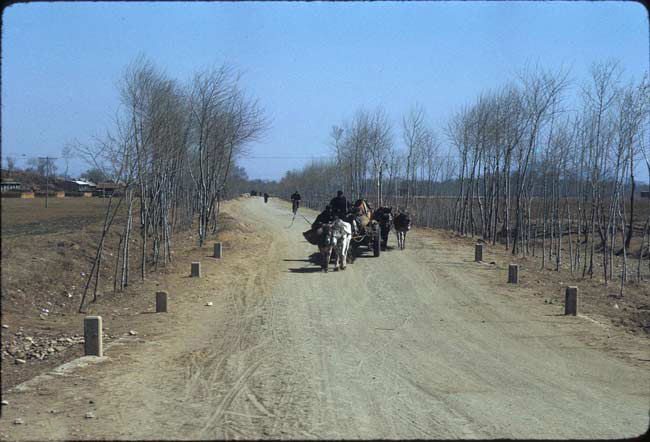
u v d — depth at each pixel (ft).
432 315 49.16
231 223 131.44
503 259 86.38
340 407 25.64
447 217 153.17
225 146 120.57
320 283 64.34
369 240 85.05
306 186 304.50
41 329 44.21
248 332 42.47
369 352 36.73
